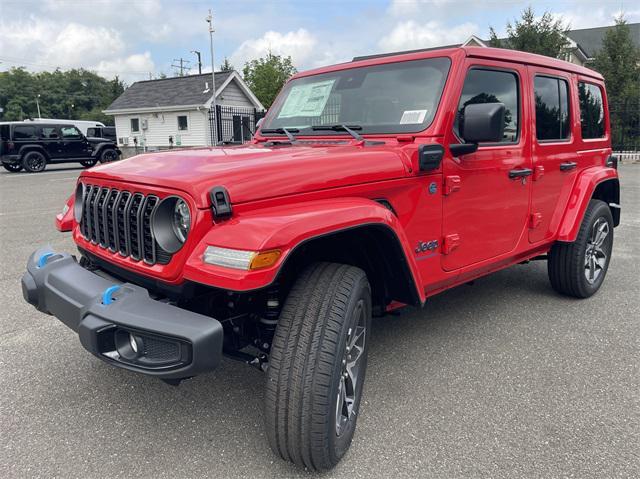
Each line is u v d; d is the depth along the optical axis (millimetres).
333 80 3691
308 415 2150
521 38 25188
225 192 2170
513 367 3389
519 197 3715
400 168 2809
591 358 3516
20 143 20375
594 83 4766
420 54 3357
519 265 5934
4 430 2711
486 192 3393
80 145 22188
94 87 103438
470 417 2812
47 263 2777
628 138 24703
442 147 2959
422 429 2707
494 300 4695
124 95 32875
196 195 2148
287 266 2510
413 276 2697
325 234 2188
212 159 2535
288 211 2252
